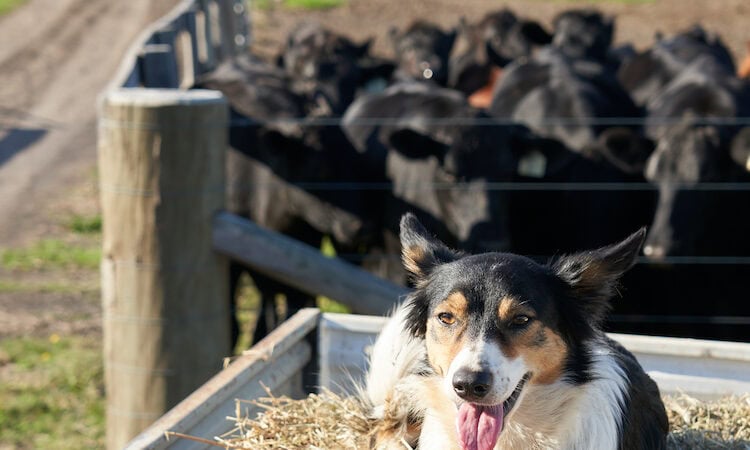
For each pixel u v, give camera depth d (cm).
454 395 461
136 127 759
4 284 1350
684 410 562
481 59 2162
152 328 788
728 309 1127
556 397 490
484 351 456
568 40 1900
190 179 771
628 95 1394
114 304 792
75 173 1842
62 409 1024
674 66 1455
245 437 512
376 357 545
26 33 3128
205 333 800
